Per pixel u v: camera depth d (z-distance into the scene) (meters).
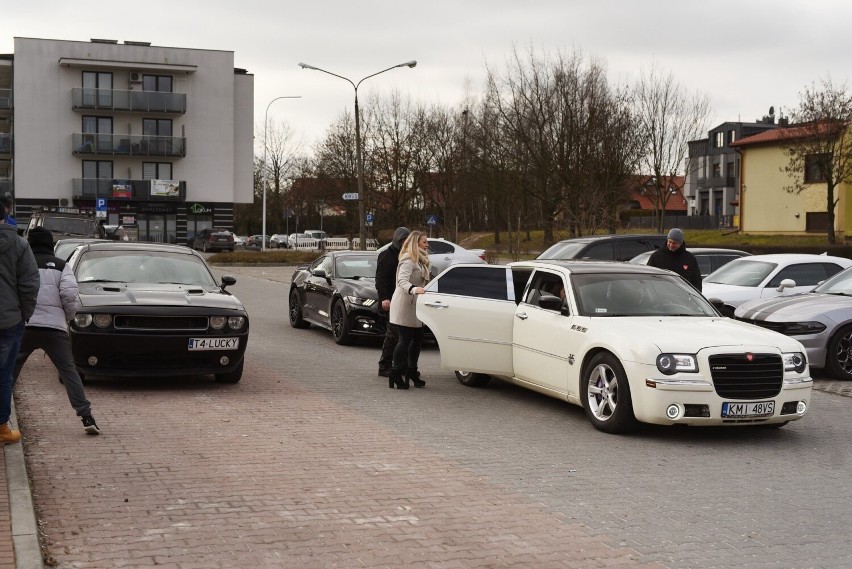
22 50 59.88
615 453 7.58
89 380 10.48
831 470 7.17
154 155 62.81
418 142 62.25
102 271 10.89
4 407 6.87
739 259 15.85
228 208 64.94
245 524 5.37
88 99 60.72
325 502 5.88
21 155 60.28
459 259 24.59
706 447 7.90
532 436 8.17
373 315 14.16
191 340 9.73
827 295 12.80
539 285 9.74
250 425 8.25
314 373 11.62
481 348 10.12
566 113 42.28
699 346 7.96
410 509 5.78
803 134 44.16
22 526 5.03
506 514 5.73
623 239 18.11
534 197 45.56
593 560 4.92
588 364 8.63
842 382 11.80
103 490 6.00
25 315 6.82
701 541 5.30
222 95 64.25
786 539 5.37
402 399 9.89
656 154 41.25
